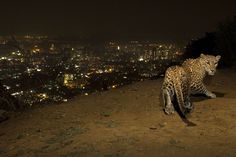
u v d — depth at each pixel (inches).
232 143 258.2
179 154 243.4
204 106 361.1
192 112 343.6
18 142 318.0
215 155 237.6
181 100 326.6
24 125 378.3
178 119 324.2
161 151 250.8
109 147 267.6
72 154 262.4
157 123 316.8
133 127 309.9
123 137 285.7
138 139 278.7
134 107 385.4
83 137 297.6
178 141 268.5
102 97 459.8
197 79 367.6
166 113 341.4
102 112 379.9
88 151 264.2
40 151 281.7
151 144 266.1
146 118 335.9
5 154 290.0
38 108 463.2
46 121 377.1
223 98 391.5
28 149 291.9
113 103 417.1
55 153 271.4
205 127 297.9
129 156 246.7
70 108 419.5
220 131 286.2
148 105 386.6
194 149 250.7
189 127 300.0
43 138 316.2
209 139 269.4
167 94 340.2
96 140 285.7
